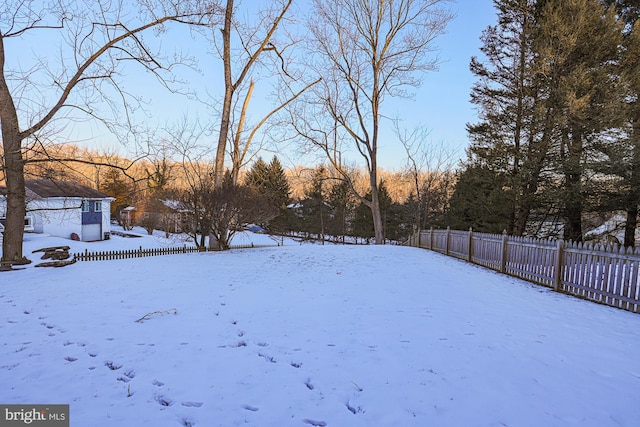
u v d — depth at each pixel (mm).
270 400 3020
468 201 21891
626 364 3777
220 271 9234
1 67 10117
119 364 3703
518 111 16109
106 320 5160
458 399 3031
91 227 29422
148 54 11953
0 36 10047
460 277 8742
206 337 4480
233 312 5551
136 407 2904
